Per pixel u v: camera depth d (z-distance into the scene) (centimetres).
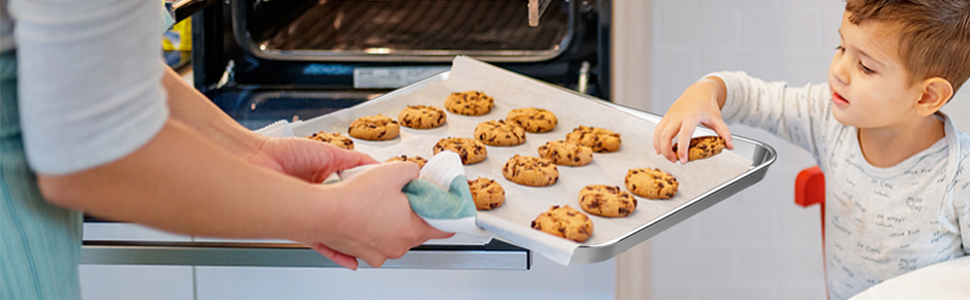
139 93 80
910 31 130
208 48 156
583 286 147
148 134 82
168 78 111
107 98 76
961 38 131
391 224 107
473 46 164
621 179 136
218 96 157
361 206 104
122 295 148
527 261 126
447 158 117
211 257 129
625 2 165
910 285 130
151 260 129
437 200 111
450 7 173
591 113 150
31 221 93
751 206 208
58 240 97
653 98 200
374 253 109
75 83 74
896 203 148
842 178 155
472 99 151
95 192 82
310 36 165
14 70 88
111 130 78
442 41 165
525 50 163
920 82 134
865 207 152
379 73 161
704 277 214
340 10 173
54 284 97
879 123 139
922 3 129
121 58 77
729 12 195
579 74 160
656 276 214
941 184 143
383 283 147
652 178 132
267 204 97
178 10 130
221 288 148
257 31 163
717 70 198
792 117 160
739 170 134
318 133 142
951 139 140
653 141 139
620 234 123
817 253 209
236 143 113
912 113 141
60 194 82
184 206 90
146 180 84
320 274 147
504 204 130
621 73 163
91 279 147
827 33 194
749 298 214
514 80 155
